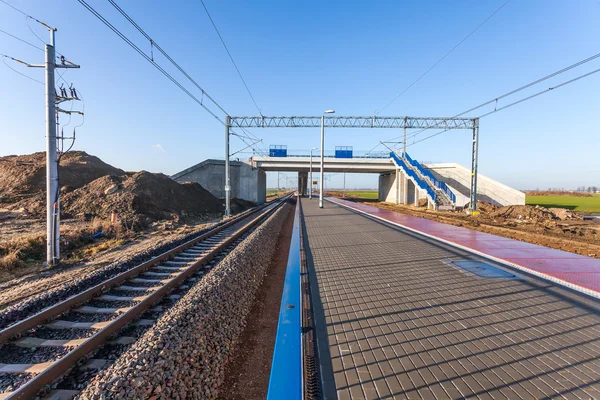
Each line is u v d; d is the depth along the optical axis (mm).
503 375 3346
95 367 3652
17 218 17203
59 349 4059
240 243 10648
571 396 3000
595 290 6000
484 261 8602
